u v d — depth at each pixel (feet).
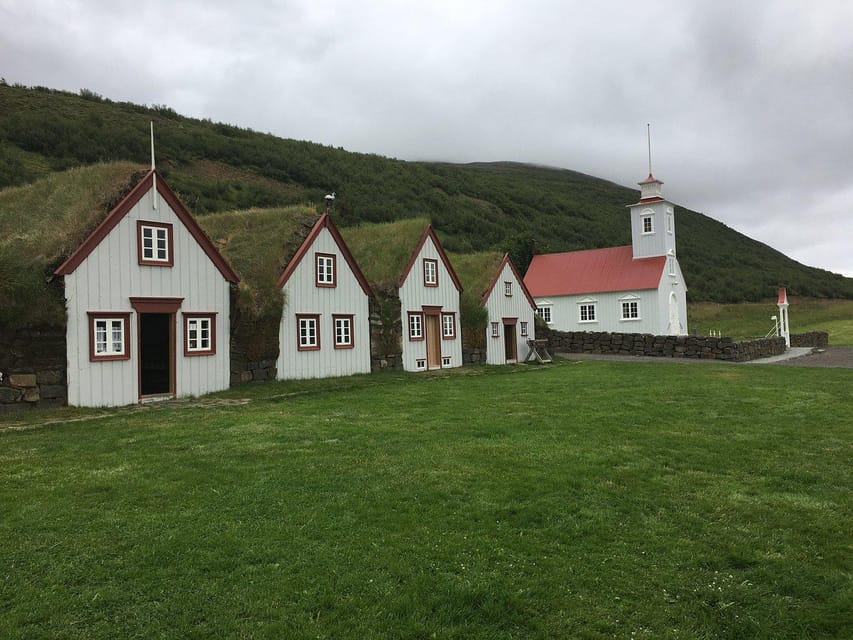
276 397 64.18
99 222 59.36
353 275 87.35
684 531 26.13
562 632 18.54
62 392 55.47
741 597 21.04
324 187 250.37
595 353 140.87
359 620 18.53
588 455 36.78
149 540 23.52
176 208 64.90
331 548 23.13
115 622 18.17
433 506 27.76
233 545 23.17
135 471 32.68
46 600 19.21
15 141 184.03
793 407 54.13
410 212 249.96
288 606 19.16
